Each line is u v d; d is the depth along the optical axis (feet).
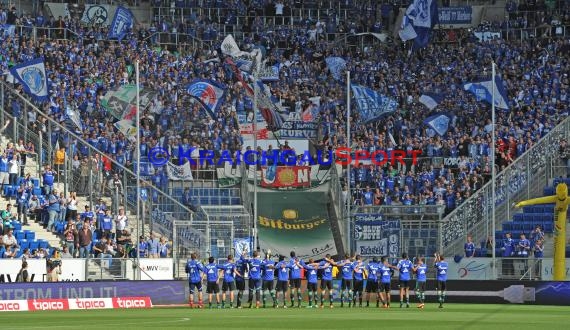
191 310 299.58
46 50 460.14
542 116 472.44
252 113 456.04
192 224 370.12
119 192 381.60
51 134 385.70
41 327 211.00
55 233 355.56
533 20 542.57
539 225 400.06
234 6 542.98
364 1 556.51
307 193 426.10
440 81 505.25
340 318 249.14
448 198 422.00
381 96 436.35
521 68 508.53
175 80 477.36
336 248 411.54
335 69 504.43
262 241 409.69
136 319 244.42
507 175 414.62
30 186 360.28
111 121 434.71
